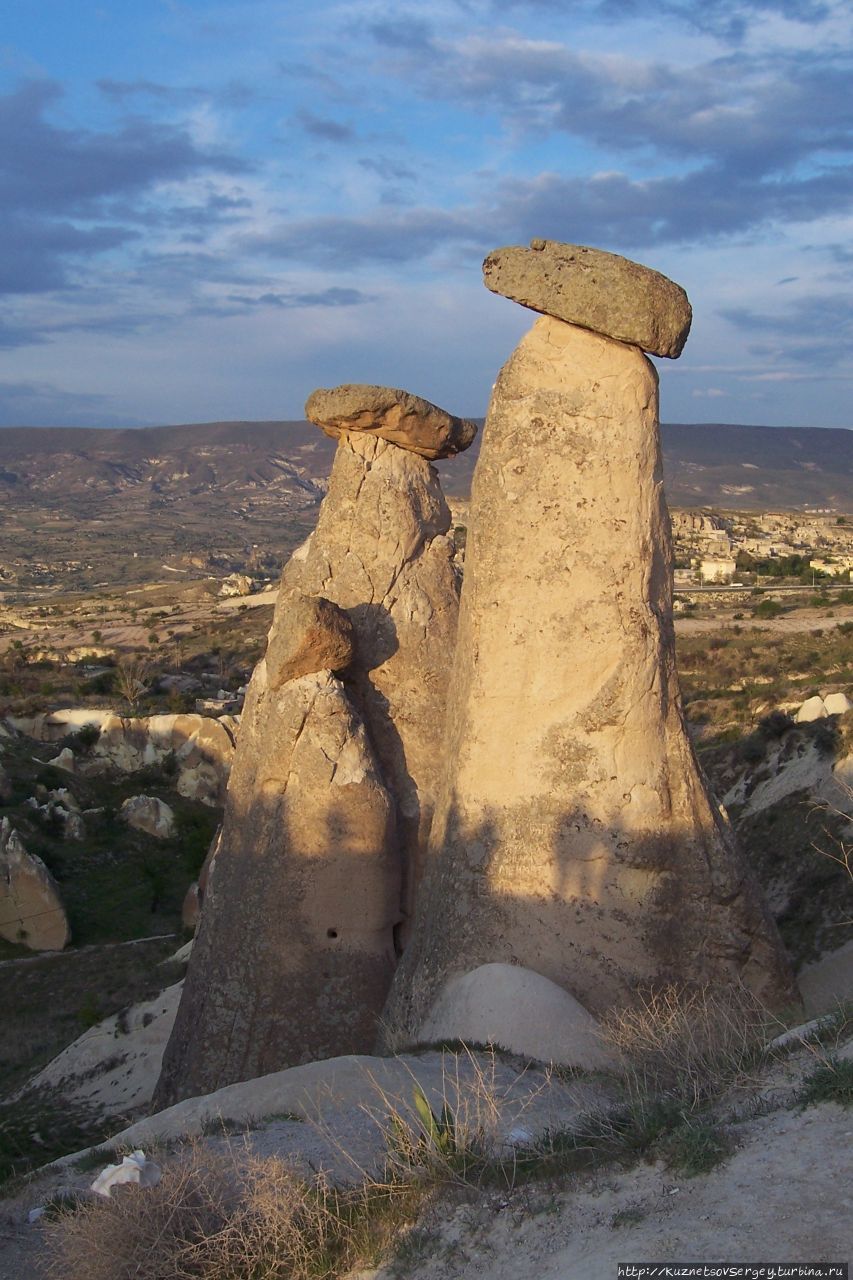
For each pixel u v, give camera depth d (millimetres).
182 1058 12250
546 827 10078
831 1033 6629
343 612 12289
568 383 10328
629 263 9961
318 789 11789
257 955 11781
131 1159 6809
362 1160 7184
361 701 12734
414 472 13305
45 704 50188
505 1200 5809
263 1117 8375
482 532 10695
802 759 24906
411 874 12391
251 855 12023
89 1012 20656
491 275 10484
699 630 60562
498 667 10430
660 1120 6078
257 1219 6223
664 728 10305
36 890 26547
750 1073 6465
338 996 11641
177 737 40531
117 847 33406
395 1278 5516
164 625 96062
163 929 28141
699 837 10148
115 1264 6008
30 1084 16906
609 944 9836
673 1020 8039
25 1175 8828
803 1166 5125
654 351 10109
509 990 9336
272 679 12211
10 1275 6867
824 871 18359
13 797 35094
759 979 10102
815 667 46812
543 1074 8445
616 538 10273
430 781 12641
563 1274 4902
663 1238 4875
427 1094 8164
